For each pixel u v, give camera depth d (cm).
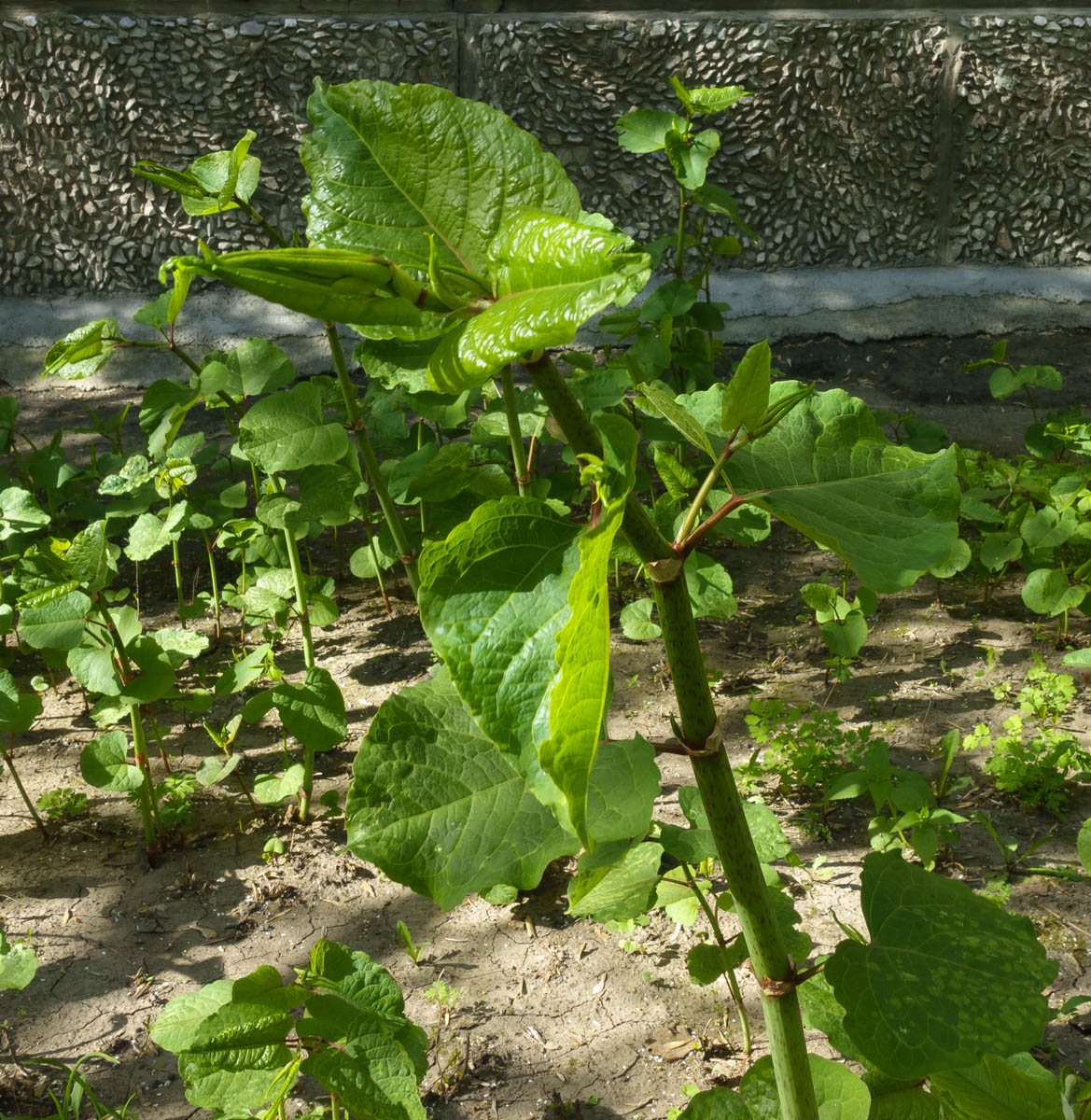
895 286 690
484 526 71
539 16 658
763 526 218
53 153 651
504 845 97
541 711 67
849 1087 127
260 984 163
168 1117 230
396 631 407
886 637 398
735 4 668
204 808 323
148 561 459
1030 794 312
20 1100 234
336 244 80
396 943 275
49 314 662
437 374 67
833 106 674
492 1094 235
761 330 672
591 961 269
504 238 67
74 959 271
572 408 78
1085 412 577
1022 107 683
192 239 672
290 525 283
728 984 244
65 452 546
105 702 292
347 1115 194
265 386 306
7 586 317
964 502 391
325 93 81
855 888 285
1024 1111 115
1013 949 104
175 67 644
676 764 334
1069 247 707
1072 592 357
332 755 343
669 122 402
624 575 428
